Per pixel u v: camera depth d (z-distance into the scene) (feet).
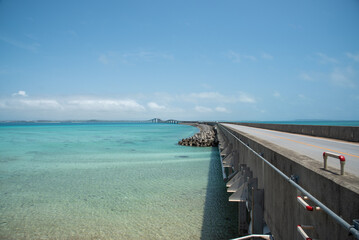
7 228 30.22
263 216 19.30
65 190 45.83
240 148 36.96
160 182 50.57
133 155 90.48
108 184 49.60
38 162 77.66
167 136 203.92
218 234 28.35
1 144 139.23
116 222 31.73
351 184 8.98
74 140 166.20
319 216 10.19
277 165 19.03
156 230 29.40
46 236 28.22
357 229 7.11
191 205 37.50
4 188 47.55
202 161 76.07
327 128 67.92
